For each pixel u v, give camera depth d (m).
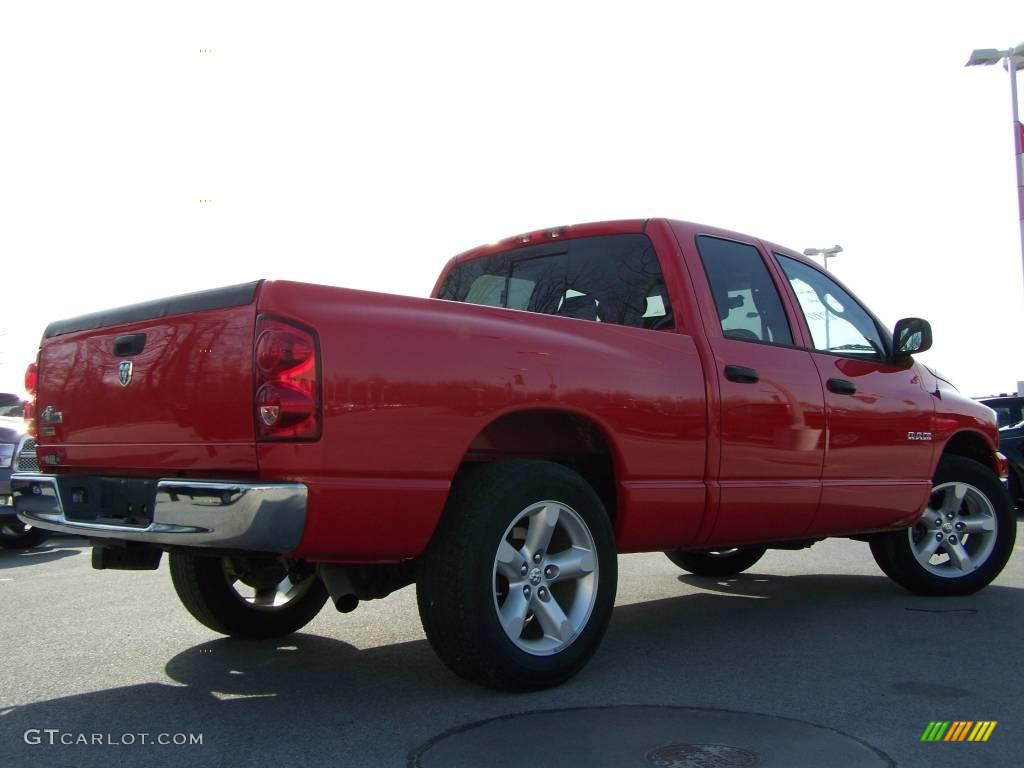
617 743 3.41
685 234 5.14
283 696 4.05
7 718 3.77
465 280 6.11
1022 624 5.52
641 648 4.91
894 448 5.86
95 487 4.07
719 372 4.87
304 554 3.51
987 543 6.58
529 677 3.97
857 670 4.46
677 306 4.93
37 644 5.04
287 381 3.45
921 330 5.85
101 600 6.34
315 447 3.46
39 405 4.54
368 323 3.64
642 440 4.48
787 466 5.18
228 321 3.62
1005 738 3.50
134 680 4.33
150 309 3.95
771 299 5.46
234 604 4.96
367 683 4.25
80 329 4.34
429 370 3.74
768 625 5.51
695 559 7.34
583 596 4.23
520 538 4.19
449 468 3.77
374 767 3.20
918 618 5.70
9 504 9.36
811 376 5.38
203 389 3.67
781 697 4.01
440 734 3.53
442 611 3.81
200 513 3.46
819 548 9.20
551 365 4.14
